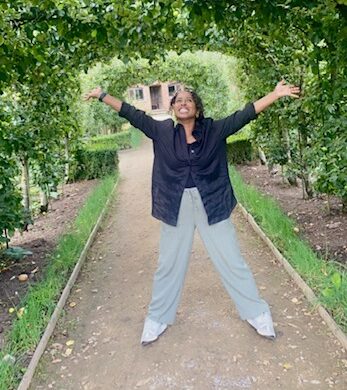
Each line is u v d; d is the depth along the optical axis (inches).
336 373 118.3
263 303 139.7
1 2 146.0
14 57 171.9
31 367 125.3
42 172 342.6
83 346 141.4
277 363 124.6
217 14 143.7
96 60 278.1
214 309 158.6
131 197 405.4
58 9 159.0
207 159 126.8
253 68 309.3
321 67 212.7
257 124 368.2
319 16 148.1
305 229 238.5
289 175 342.3
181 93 126.6
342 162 183.9
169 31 184.5
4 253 217.5
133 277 200.2
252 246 229.0
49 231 292.0
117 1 154.1
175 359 130.5
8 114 240.8
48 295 168.6
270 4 143.6
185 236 132.0
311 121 267.7
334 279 136.3
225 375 121.4
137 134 1120.8
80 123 508.1
